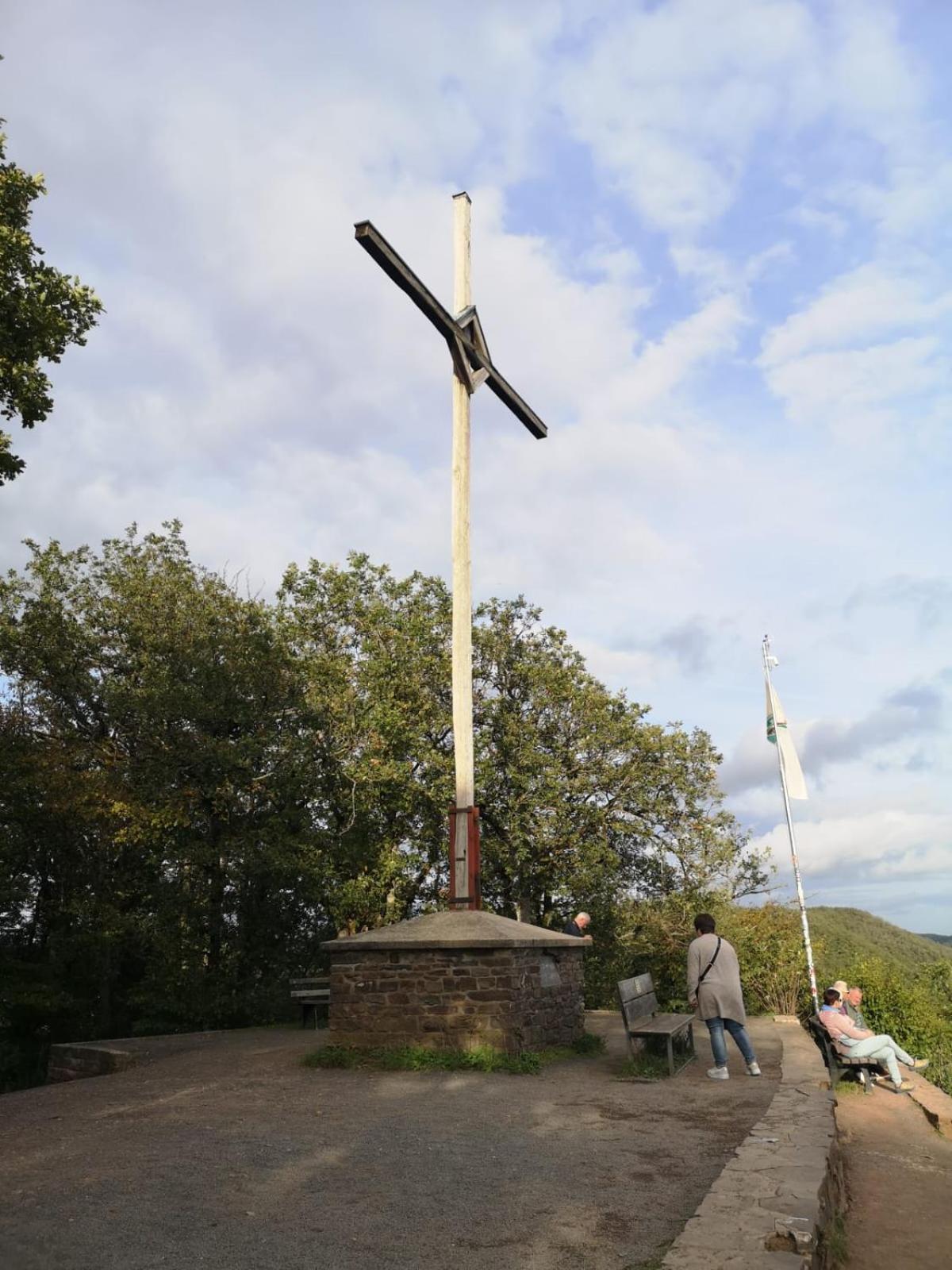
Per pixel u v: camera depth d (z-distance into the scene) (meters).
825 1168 5.25
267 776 22.14
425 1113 7.42
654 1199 5.10
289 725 23.30
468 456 13.06
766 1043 12.16
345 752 23.95
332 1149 6.18
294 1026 16.75
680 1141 6.45
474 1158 5.95
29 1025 23.11
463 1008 10.03
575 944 11.57
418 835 24.95
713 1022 9.15
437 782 23.89
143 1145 6.35
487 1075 9.27
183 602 24.95
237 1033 15.52
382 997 10.35
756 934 18.52
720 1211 4.47
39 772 21.38
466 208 14.16
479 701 26.41
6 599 25.00
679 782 25.36
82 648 24.84
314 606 26.14
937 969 22.05
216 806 21.70
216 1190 5.22
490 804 25.30
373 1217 4.78
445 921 10.75
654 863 26.75
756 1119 7.15
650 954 22.14
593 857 24.20
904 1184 6.45
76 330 13.39
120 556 26.59
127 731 23.84
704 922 9.54
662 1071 9.48
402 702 24.30
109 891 22.66
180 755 21.44
